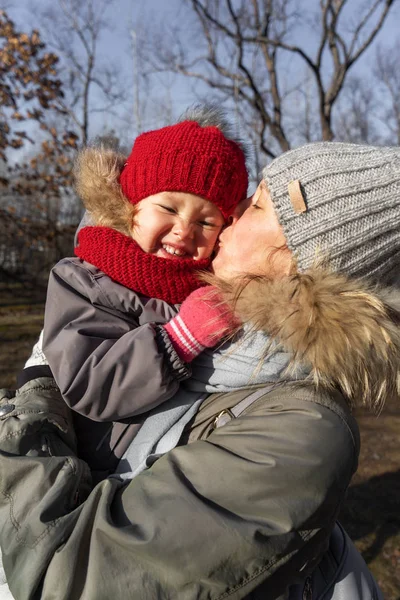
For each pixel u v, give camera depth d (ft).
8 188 33.37
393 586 11.44
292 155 4.30
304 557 3.60
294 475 3.43
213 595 3.34
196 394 4.25
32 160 31.24
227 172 4.77
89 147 5.24
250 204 4.71
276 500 3.43
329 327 3.67
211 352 4.20
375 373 3.92
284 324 3.77
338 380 3.83
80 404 4.02
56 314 4.32
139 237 4.80
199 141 4.74
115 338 4.30
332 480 3.52
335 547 4.49
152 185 4.70
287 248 4.21
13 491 3.73
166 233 4.75
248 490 3.43
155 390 3.95
